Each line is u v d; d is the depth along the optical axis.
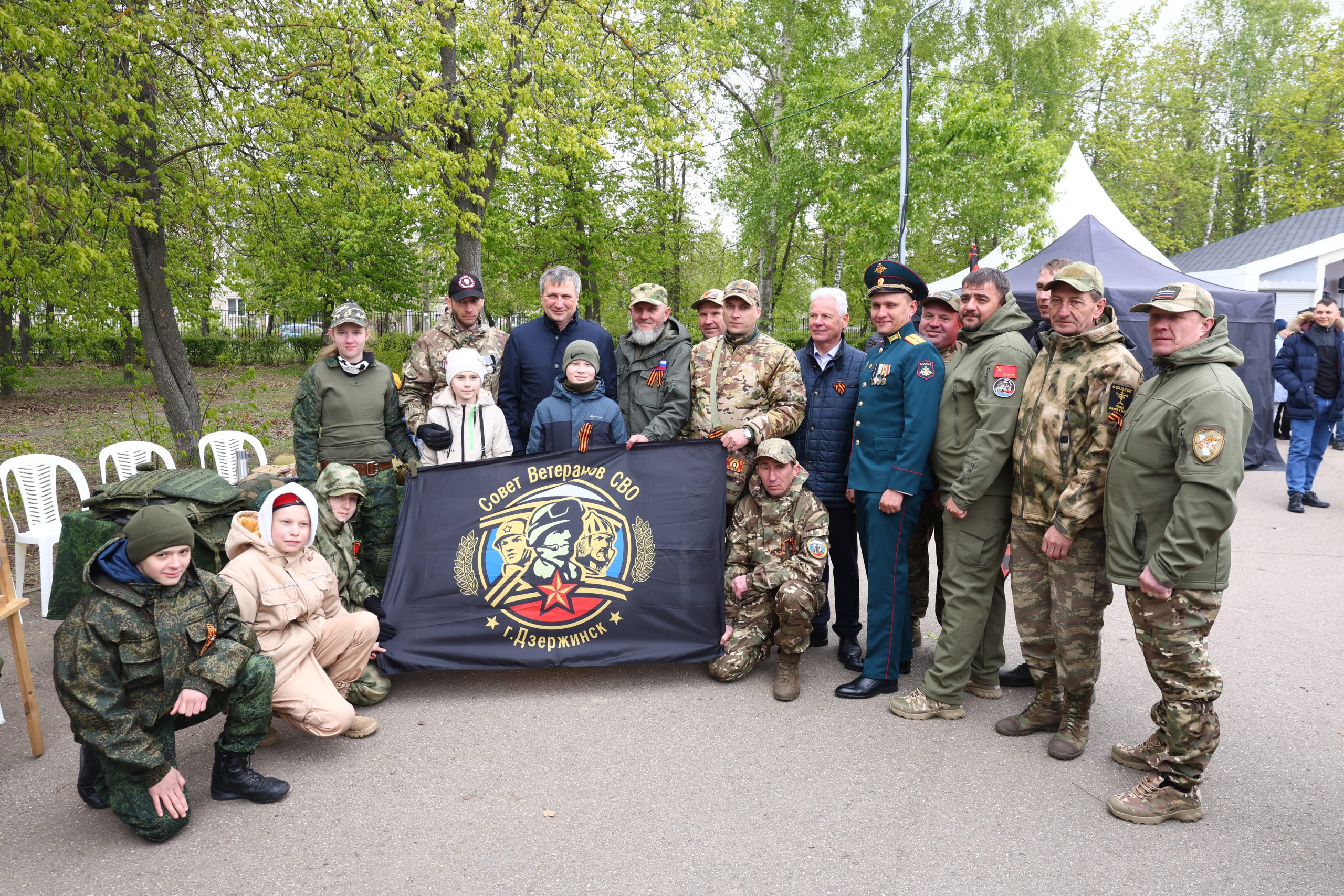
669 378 4.64
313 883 2.56
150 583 2.82
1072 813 2.95
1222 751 3.41
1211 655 4.44
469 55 11.08
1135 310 2.97
